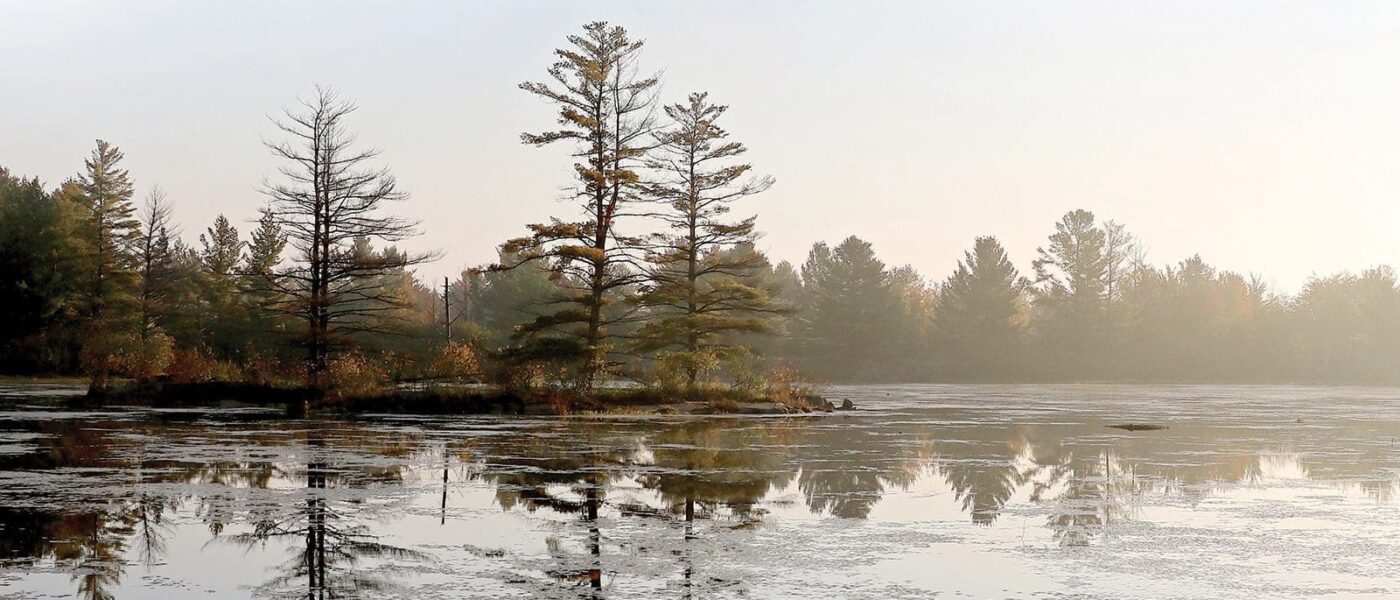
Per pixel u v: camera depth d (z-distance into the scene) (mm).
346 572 12086
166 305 85250
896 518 15742
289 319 75562
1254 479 20469
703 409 43500
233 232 104250
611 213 45219
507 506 16672
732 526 14984
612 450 25844
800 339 111562
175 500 17125
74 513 15852
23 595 11156
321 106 47906
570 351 43625
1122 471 21734
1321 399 61188
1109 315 114688
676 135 48781
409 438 29094
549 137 44875
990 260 113938
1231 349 112812
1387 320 112875
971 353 112438
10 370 76375
